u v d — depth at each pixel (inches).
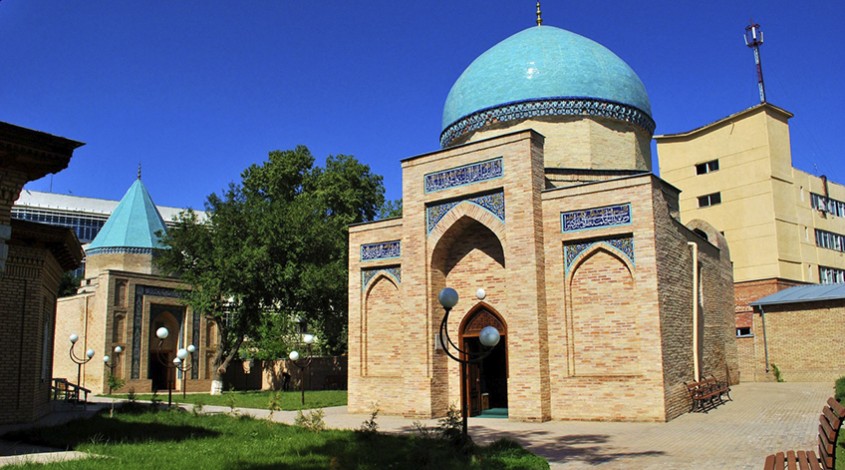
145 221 1497.3
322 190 1429.6
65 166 415.8
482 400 719.1
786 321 963.3
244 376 1449.3
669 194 749.3
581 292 625.3
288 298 1194.0
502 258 681.0
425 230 704.4
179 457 380.2
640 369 585.3
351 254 782.5
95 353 1263.5
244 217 1168.8
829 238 1311.5
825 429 287.6
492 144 666.2
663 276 601.0
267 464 355.9
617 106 780.6
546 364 622.5
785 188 1221.7
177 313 1375.5
